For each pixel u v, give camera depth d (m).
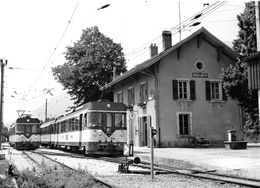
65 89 46.72
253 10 24.78
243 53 25.48
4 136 89.88
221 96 31.48
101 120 23.20
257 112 25.45
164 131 29.69
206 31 30.61
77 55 46.75
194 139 29.55
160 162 18.86
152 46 37.50
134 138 33.62
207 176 13.20
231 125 31.42
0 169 14.45
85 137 23.45
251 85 14.81
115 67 43.59
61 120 32.53
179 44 30.05
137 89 33.94
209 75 31.53
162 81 30.36
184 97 30.94
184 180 12.37
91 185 11.02
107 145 22.97
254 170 14.16
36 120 39.34
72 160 20.97
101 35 47.22
